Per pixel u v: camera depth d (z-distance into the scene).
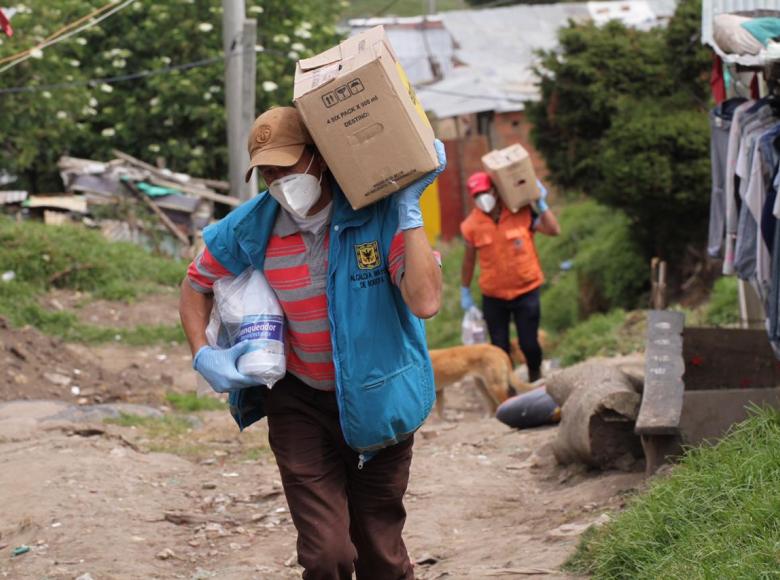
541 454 8.39
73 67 23.59
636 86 19.58
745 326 10.73
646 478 6.46
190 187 22.92
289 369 4.49
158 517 7.26
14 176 24.62
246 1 25.55
